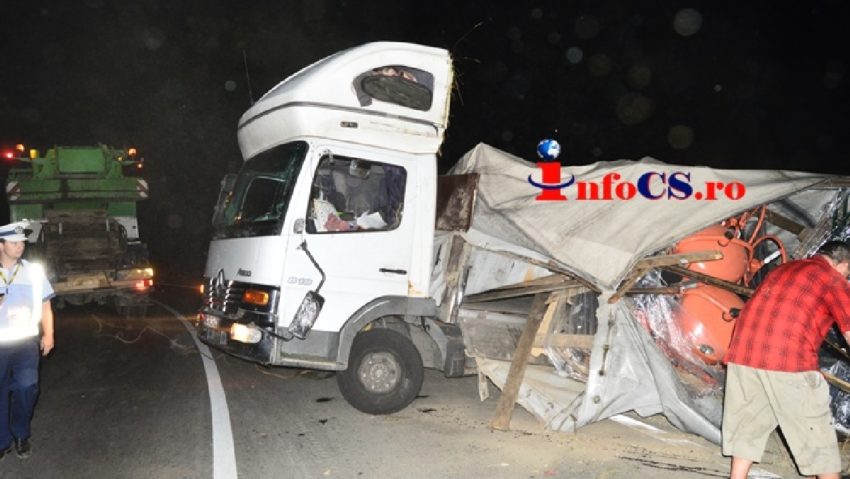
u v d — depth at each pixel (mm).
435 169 6648
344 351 6250
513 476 5113
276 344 6059
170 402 7090
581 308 6465
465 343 6598
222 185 7504
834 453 4512
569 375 6492
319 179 6523
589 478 5102
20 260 5551
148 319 13328
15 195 13812
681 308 6109
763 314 4719
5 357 5305
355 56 6340
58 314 13930
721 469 5355
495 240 6629
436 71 6613
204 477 5043
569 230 6316
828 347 6066
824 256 4883
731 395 4793
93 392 7574
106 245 13016
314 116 6211
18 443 5480
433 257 6887
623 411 5906
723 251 6207
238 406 6895
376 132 6410
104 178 14336
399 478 5051
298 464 5301
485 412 6754
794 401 4531
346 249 6293
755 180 6371
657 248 5949
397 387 6496
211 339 6707
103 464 5348
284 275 6070
